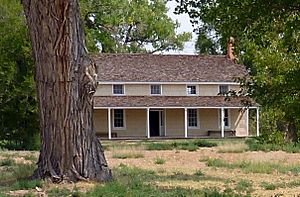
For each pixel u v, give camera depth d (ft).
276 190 44.04
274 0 27.35
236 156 79.00
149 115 154.81
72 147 44.86
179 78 155.94
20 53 100.01
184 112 154.81
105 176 45.93
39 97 45.37
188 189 42.70
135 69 156.66
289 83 29.12
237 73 160.15
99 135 149.07
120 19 171.73
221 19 29.45
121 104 147.54
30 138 103.55
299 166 63.36
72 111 44.68
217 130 156.66
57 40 43.55
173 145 101.45
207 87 157.28
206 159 74.33
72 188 41.86
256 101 32.35
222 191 42.63
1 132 104.12
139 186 42.80
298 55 30.91
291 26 27.43
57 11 43.21
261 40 29.48
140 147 97.50
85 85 45.03
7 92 100.63
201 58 165.07
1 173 54.08
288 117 30.30
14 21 100.37
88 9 144.25
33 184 42.98
